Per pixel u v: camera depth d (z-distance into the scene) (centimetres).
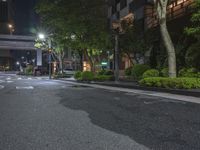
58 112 1013
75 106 1176
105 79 3334
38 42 5347
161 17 1948
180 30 2833
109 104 1237
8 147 571
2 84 2995
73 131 711
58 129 734
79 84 3039
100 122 827
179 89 1695
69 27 3488
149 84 2006
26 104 1247
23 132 700
